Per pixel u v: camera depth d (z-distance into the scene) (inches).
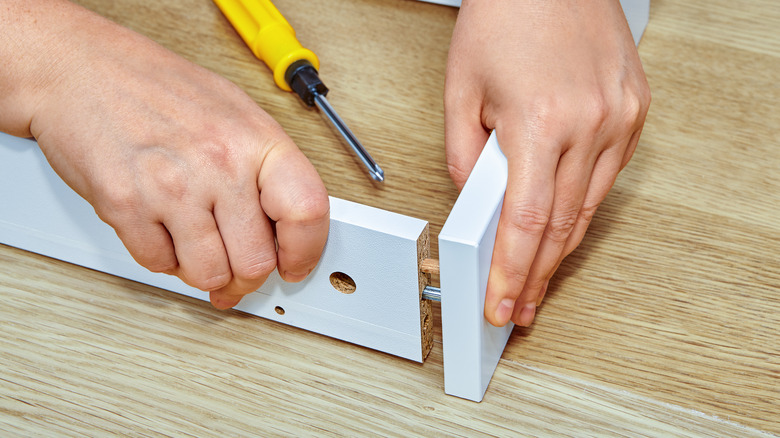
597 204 31.7
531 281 30.9
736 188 34.3
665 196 34.3
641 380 30.8
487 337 29.9
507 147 30.1
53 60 30.8
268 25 36.5
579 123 30.1
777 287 32.1
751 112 36.1
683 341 31.4
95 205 30.4
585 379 30.9
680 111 36.3
